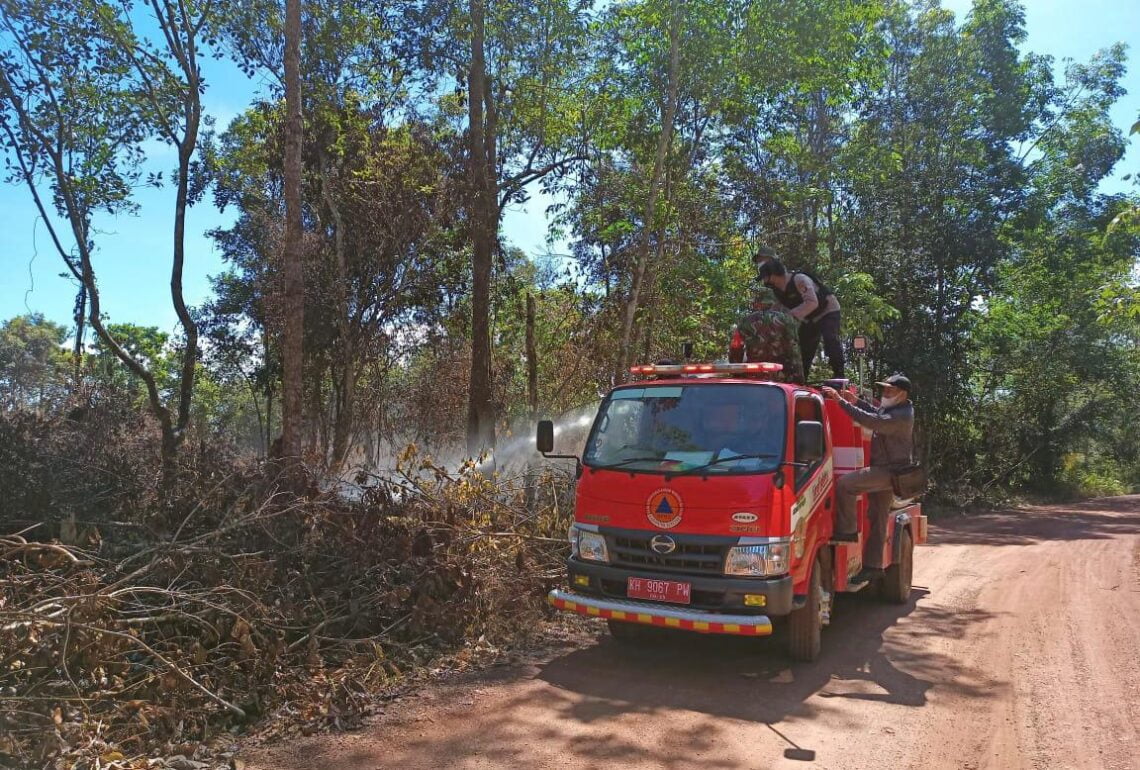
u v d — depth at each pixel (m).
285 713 5.46
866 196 24.83
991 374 33.22
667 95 14.82
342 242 19.44
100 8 12.59
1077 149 27.97
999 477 32.38
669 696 5.95
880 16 15.88
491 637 7.31
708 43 13.93
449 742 5.04
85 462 9.17
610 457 6.91
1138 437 47.06
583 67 16.72
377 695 5.88
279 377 23.47
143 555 6.52
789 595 6.07
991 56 25.62
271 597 6.56
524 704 5.73
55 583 5.83
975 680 6.46
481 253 17.16
